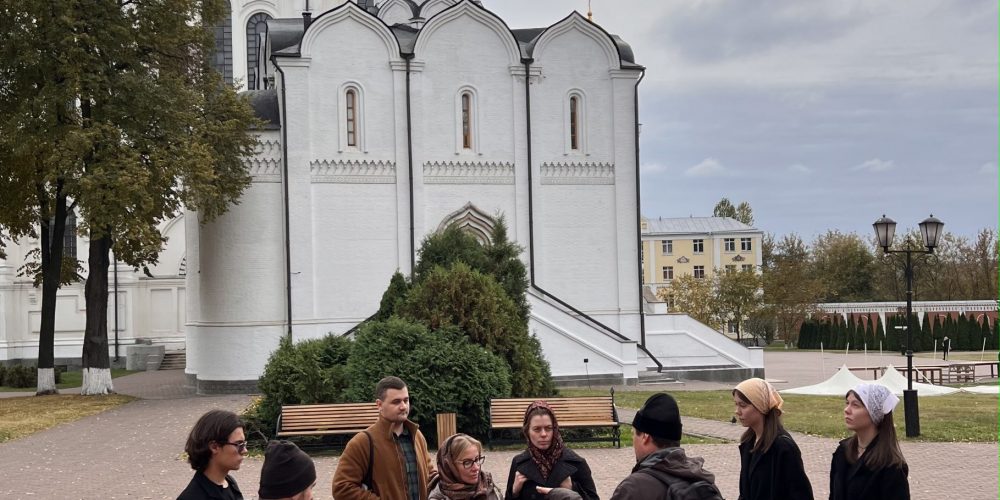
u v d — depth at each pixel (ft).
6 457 80.64
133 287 207.72
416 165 146.20
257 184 141.18
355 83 144.56
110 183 116.88
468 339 84.23
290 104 141.90
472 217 148.46
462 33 148.56
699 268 392.47
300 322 140.97
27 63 122.11
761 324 284.00
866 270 372.17
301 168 141.90
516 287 101.76
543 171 150.82
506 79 150.30
